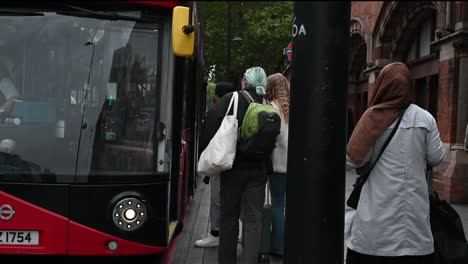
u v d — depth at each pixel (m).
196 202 10.11
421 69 14.62
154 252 4.50
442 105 11.52
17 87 4.57
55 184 4.36
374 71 16.94
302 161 2.68
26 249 4.26
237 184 4.88
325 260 2.71
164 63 4.74
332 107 2.65
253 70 5.09
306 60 2.64
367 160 3.68
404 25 15.39
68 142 4.52
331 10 2.62
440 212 3.85
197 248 6.63
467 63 10.91
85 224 4.35
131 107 4.65
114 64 4.67
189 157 8.27
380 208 3.66
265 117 4.70
